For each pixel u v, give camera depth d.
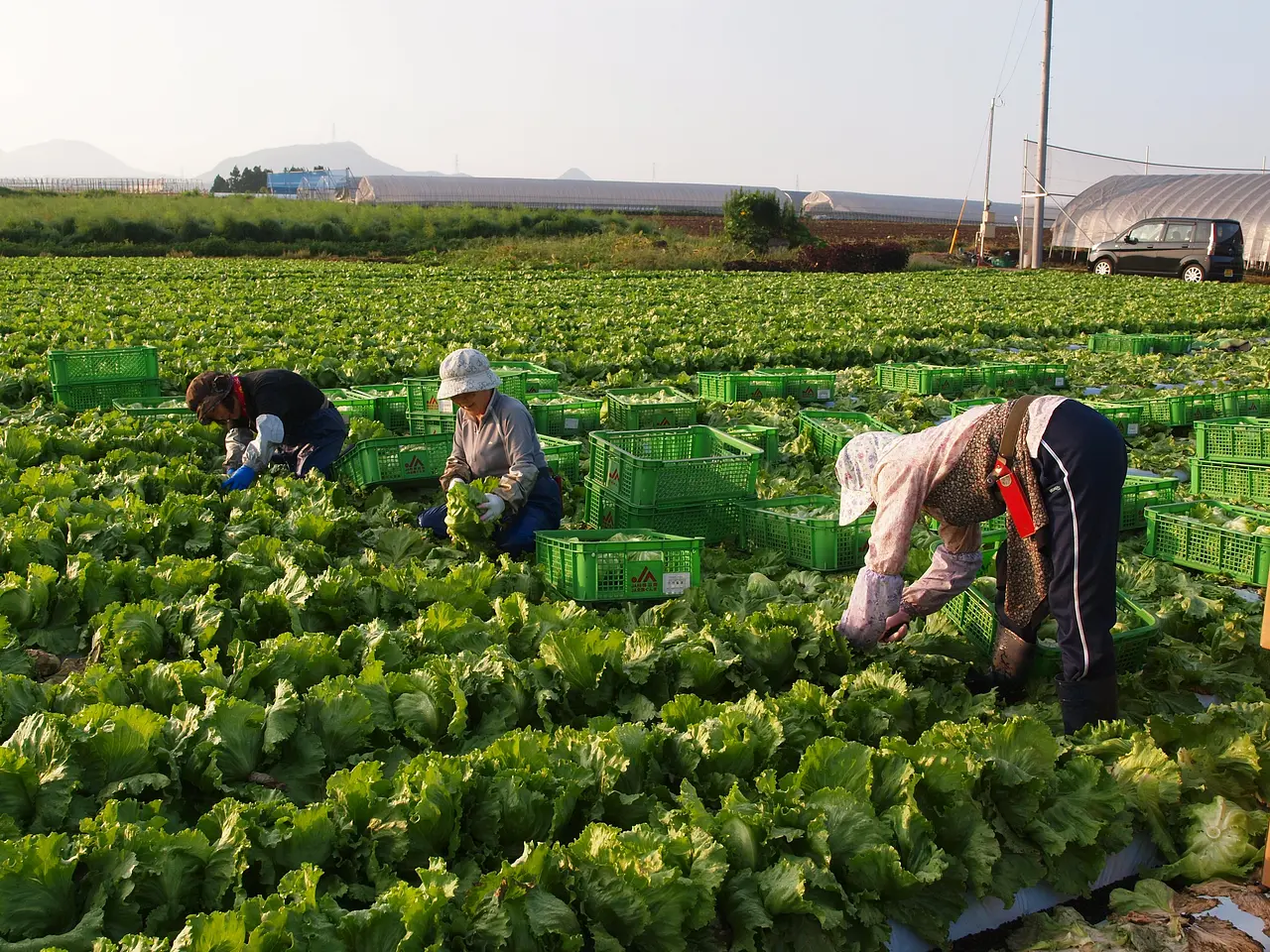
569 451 9.42
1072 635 4.85
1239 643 6.06
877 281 40.16
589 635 5.00
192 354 15.75
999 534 7.20
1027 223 60.25
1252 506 9.23
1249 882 4.26
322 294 29.14
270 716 4.38
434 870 3.44
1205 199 52.81
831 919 3.63
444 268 45.38
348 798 3.84
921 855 3.95
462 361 7.29
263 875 3.60
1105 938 3.97
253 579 6.28
